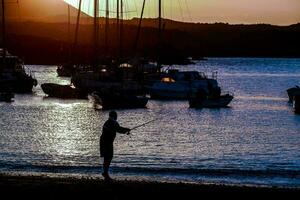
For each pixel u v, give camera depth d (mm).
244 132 69125
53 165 38812
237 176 35781
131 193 27344
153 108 99625
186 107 102812
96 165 39156
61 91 113250
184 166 40375
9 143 53812
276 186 31906
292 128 74812
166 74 118188
